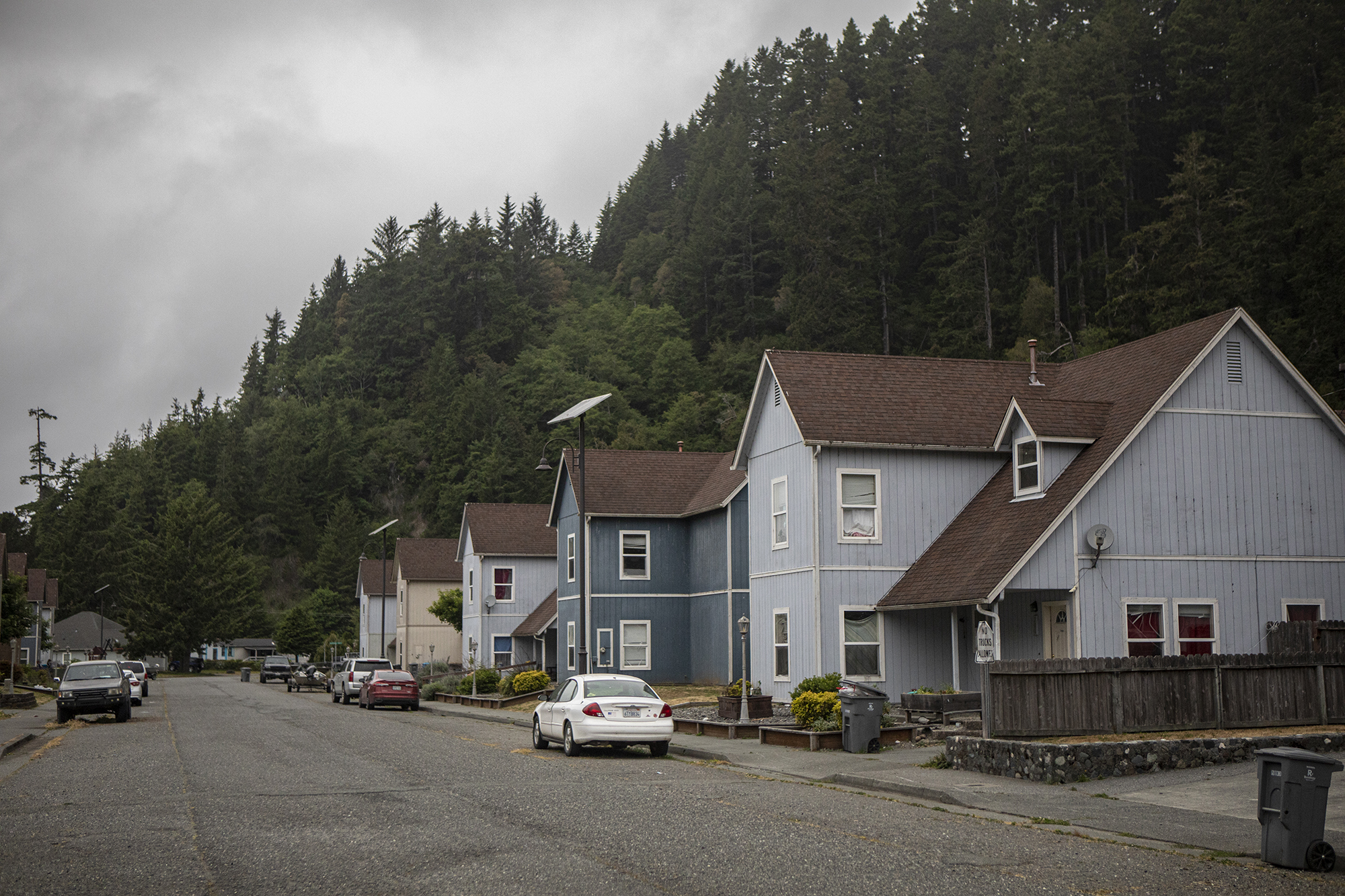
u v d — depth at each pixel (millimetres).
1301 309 56031
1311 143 60062
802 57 150375
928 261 101250
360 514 147750
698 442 107500
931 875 9805
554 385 133875
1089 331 71062
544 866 10203
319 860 10656
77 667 34750
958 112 111438
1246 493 26781
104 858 10883
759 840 11641
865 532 29641
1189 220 68125
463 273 172875
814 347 95312
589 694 22344
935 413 30859
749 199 129500
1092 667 18297
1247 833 12234
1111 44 88438
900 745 21781
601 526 42812
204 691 62969
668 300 143750
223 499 151375
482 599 57156
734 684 29781
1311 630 23422
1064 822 13039
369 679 43312
